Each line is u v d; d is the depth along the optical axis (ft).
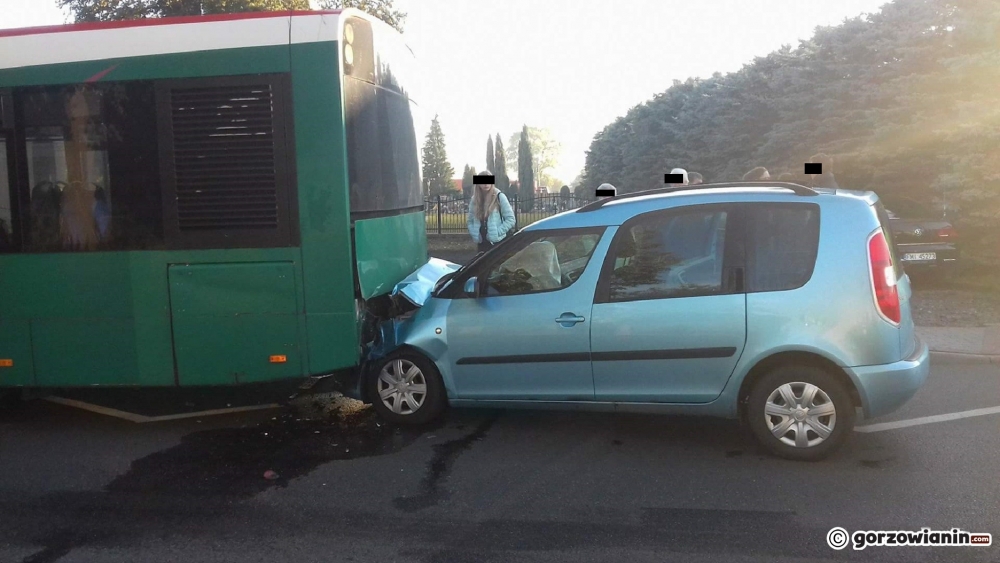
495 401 19.48
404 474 17.53
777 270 17.30
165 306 20.08
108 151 19.95
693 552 13.58
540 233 19.04
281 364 20.04
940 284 42.09
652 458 18.17
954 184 41.88
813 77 64.28
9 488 17.16
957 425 19.95
